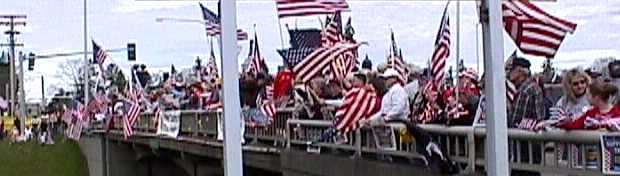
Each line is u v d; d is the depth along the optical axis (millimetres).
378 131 15406
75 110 61938
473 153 12477
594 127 10508
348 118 15086
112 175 49719
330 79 18078
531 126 11781
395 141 14719
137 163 48656
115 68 53438
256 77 23578
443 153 13281
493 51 7434
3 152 65938
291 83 21188
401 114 14586
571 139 10539
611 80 11047
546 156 11281
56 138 72250
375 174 15219
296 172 20109
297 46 18953
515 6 9383
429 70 19250
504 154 7457
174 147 37031
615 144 9867
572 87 11211
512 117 12617
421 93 16000
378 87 14984
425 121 15625
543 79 12945
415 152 14008
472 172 12469
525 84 12484
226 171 7309
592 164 10242
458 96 14734
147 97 44688
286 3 10656
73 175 55594
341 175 16938
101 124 53969
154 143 41125
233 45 7266
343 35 19172
